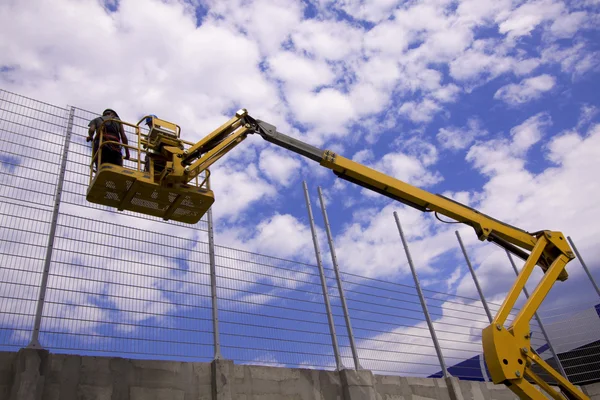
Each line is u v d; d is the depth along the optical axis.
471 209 8.66
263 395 8.56
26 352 6.58
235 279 9.09
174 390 7.75
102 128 7.47
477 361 12.84
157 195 7.38
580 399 6.94
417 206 8.69
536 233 8.51
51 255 7.24
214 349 8.29
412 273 12.30
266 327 9.06
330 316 10.10
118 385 7.32
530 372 6.95
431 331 11.80
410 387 10.95
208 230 9.20
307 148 8.32
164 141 7.66
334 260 10.91
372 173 8.41
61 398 6.78
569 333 14.97
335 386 9.59
